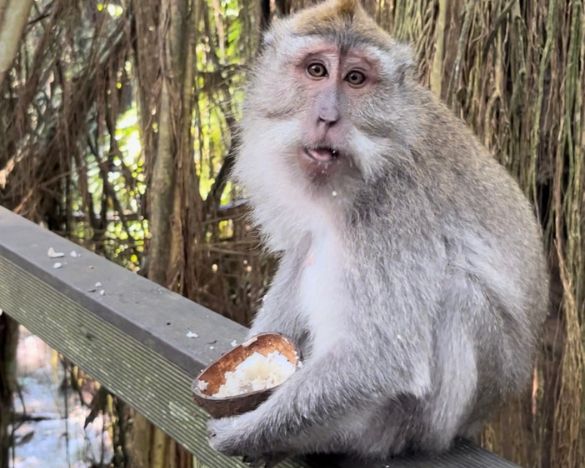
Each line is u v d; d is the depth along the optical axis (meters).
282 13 1.94
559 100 1.61
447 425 1.03
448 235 1.06
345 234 1.05
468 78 1.61
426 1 1.60
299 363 1.00
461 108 1.60
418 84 1.12
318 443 1.00
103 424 2.29
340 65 1.04
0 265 1.39
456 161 1.10
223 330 1.08
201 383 0.96
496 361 1.08
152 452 1.92
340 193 1.05
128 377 1.13
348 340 1.02
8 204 2.30
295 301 1.16
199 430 1.03
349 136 1.03
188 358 1.02
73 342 1.22
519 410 1.72
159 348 1.06
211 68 2.11
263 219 1.17
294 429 0.98
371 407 1.01
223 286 2.14
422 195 1.05
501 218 1.11
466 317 1.04
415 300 1.02
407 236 1.04
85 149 2.28
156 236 1.96
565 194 1.63
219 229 2.18
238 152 1.17
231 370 0.99
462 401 1.04
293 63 1.06
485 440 1.72
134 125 2.35
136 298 1.16
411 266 1.03
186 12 1.89
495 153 1.61
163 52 1.89
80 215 2.35
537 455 1.72
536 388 1.73
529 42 1.61
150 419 1.10
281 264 1.18
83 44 2.24
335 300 1.05
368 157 1.04
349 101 1.04
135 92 2.28
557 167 1.61
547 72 1.66
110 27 2.21
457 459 1.01
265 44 1.11
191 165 1.99
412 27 1.60
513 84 1.62
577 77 1.59
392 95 1.05
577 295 1.62
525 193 1.62
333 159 1.04
